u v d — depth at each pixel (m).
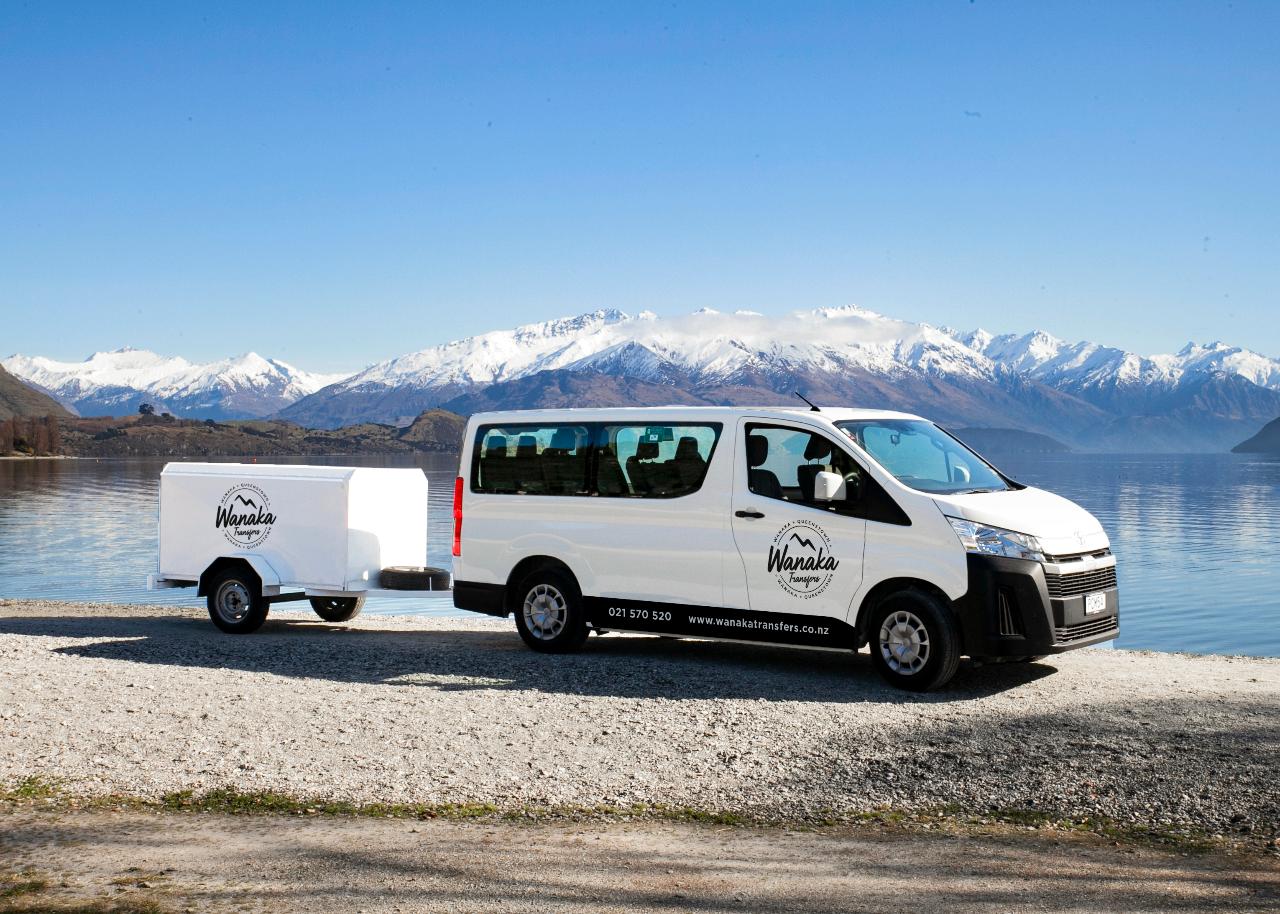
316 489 13.11
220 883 5.34
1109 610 9.85
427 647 12.05
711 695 9.35
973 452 10.95
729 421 10.61
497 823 6.30
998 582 9.12
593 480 11.27
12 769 7.37
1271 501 118.69
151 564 41.09
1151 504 113.31
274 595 13.36
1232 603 37.12
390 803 6.66
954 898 5.11
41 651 11.97
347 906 5.03
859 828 6.20
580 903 5.06
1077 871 5.46
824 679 9.97
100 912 4.95
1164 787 6.66
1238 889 5.20
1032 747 7.48
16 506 87.69
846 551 9.78
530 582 11.56
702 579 10.55
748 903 5.05
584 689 9.67
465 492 12.01
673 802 6.66
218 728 8.37
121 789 6.96
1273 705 8.59
